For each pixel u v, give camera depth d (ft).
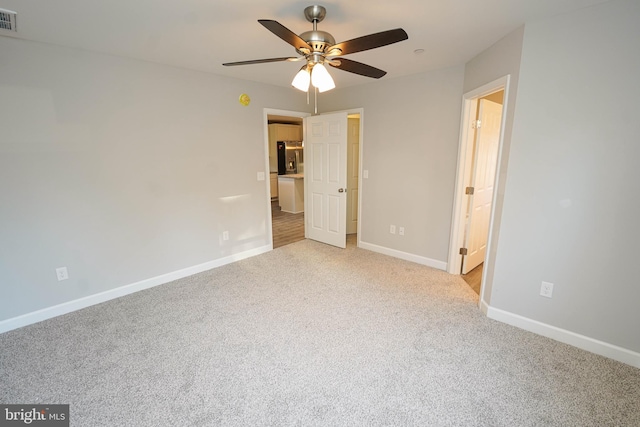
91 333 7.54
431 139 11.00
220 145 11.45
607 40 5.80
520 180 7.19
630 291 6.15
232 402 5.43
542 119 6.70
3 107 7.13
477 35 7.42
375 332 7.52
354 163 16.30
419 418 5.08
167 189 10.21
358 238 14.29
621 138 5.90
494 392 5.62
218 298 9.36
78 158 8.32
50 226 8.07
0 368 6.27
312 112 14.75
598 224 6.34
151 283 10.19
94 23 6.52
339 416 5.12
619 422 4.98
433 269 11.55
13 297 7.72
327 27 6.93
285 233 16.90
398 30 4.76
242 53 8.66
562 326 7.06
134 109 9.16
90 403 5.42
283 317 8.24
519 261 7.47
